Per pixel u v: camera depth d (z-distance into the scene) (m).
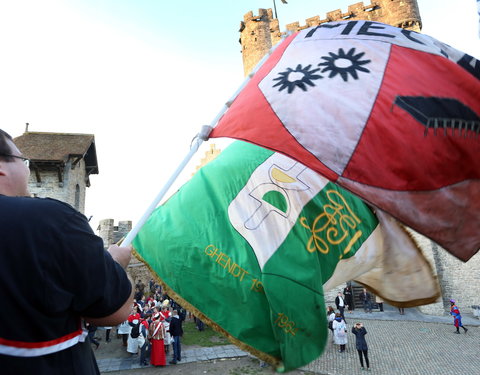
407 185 1.84
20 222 0.83
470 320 19.59
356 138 1.92
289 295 2.67
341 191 3.24
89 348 0.99
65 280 0.83
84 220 0.98
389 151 1.89
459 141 1.99
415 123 1.95
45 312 0.79
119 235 26.66
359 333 11.80
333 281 2.95
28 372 0.75
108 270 0.94
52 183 21.75
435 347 13.84
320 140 1.94
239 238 3.00
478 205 1.95
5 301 0.76
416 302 3.21
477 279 22.28
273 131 2.04
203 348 13.90
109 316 0.94
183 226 3.15
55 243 0.83
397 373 11.07
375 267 3.25
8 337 0.75
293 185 3.20
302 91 2.14
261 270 2.81
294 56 2.40
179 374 10.91
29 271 0.79
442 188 1.89
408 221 1.78
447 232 1.85
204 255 2.97
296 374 11.08
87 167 27.45
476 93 2.09
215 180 3.39
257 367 11.52
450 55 2.26
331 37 2.44
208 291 2.85
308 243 2.92
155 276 3.03
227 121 2.23
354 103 2.01
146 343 11.91
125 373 11.04
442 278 23.00
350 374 11.02
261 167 3.34
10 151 1.08
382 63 2.17
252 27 33.28
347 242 3.05
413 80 2.08
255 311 2.73
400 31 2.38
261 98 2.21
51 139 23.88
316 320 2.66
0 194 0.92
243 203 3.17
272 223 3.03
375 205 1.78
